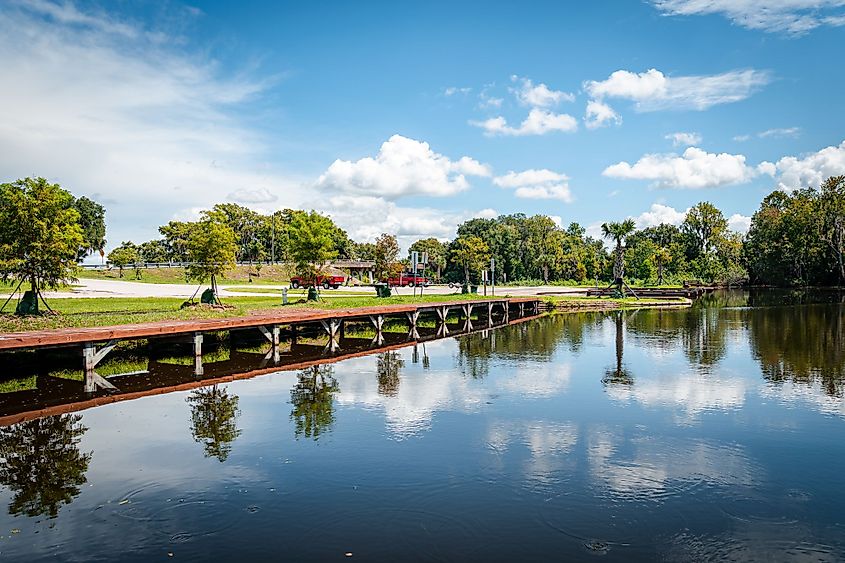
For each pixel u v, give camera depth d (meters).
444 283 79.88
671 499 7.26
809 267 74.81
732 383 14.30
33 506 7.04
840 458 8.80
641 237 103.31
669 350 20.11
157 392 13.09
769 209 82.50
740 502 7.18
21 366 14.02
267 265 76.69
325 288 49.81
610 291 53.03
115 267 68.06
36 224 16.97
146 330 14.50
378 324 23.08
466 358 18.33
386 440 9.59
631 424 10.59
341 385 13.96
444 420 10.82
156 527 6.46
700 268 83.81
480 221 95.81
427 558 5.77
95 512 6.86
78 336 13.08
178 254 83.88
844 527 6.53
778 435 9.96
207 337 18.95
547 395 12.94
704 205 98.12
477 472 8.12
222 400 12.35
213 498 7.24
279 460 8.62
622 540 6.17
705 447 9.30
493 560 5.73
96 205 81.75
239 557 5.78
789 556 5.88
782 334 24.45
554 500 7.20
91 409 11.58
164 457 8.77
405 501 7.14
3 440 9.61
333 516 6.71
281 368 16.27
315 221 30.28
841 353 19.03
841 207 68.19
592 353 19.45
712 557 5.85
